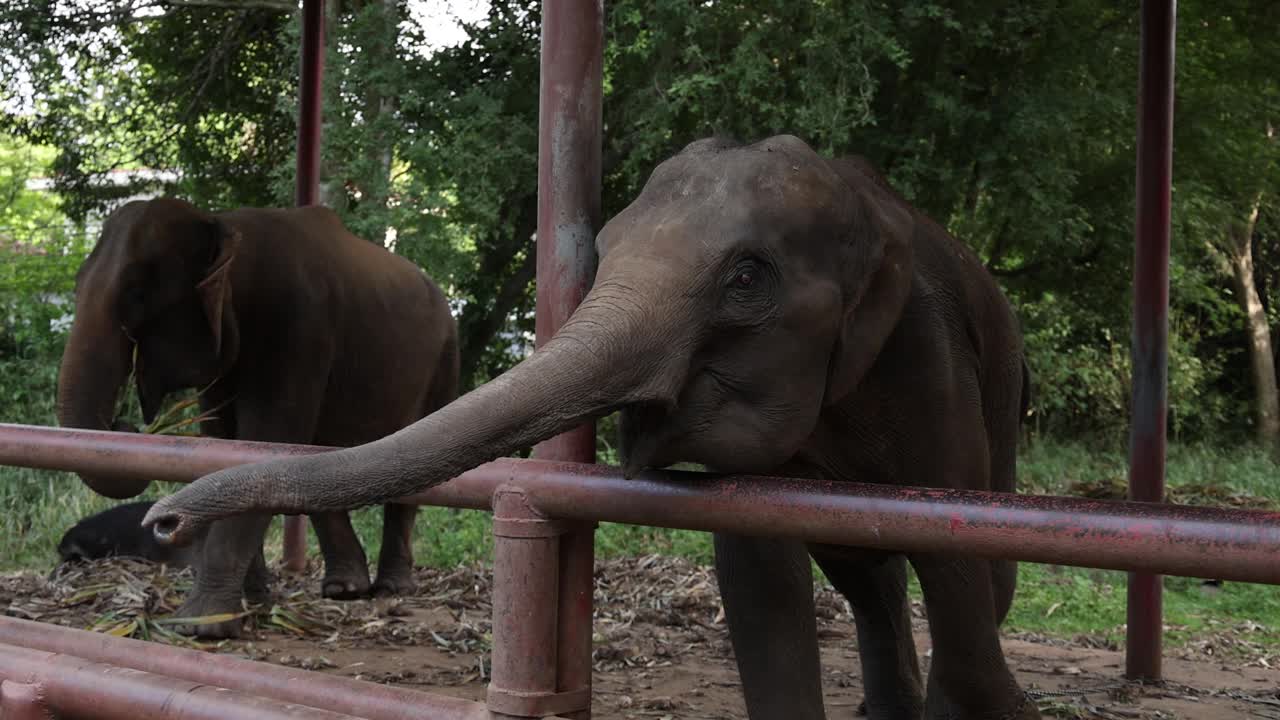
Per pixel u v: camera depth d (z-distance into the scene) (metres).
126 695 2.34
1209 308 17.44
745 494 2.01
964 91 12.31
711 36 10.88
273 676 2.36
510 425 1.93
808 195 2.44
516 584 2.18
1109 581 8.62
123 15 12.38
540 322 2.48
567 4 2.44
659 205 2.41
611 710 4.40
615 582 7.59
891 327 2.64
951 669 3.30
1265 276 19.23
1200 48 13.84
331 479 1.81
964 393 3.25
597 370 2.05
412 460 1.84
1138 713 4.69
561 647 2.24
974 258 3.67
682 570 7.85
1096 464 14.26
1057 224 12.27
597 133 2.49
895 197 3.29
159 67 14.02
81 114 13.57
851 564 4.16
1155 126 5.00
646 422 2.33
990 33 11.23
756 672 2.98
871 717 4.21
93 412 5.42
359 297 6.75
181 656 2.50
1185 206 13.80
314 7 7.32
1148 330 5.03
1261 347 17.81
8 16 11.78
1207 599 8.27
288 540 7.70
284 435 6.07
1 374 11.65
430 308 7.59
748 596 3.00
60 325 12.69
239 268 5.98
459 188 10.77
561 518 2.19
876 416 3.10
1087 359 16.12
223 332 5.75
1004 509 1.79
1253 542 1.61
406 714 2.22
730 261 2.32
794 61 11.08
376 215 10.54
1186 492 11.91
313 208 6.92
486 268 12.94
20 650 2.56
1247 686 5.48
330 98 10.77
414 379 7.35
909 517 1.86
